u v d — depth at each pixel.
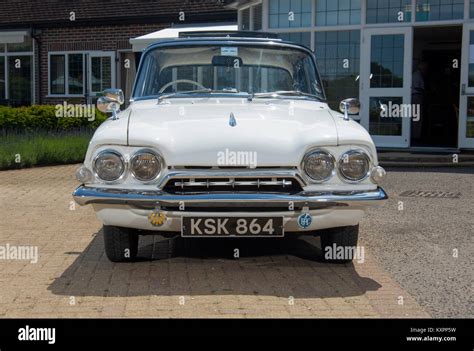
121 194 4.54
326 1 12.66
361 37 12.48
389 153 12.19
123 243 5.20
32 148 12.26
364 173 4.69
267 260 5.53
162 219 4.60
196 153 4.53
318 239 6.30
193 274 5.08
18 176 10.84
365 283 4.90
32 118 14.37
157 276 5.03
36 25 19.95
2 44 20.67
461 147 12.28
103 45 19.28
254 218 4.59
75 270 5.20
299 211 4.62
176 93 5.88
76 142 13.17
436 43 15.86
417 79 14.76
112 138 4.62
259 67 6.07
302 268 5.29
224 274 5.09
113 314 4.18
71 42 19.67
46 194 8.97
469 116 12.23
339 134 4.70
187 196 4.50
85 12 19.53
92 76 19.33
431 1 12.11
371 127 12.62
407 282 4.95
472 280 5.01
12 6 20.56
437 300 4.52
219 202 4.49
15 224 6.98
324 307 4.34
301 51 6.25
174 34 16.00
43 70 20.09
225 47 6.10
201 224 4.57
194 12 18.31
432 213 7.59
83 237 6.39
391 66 12.39
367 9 12.43
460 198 8.54
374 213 7.61
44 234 6.52
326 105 5.98
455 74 15.56
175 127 4.74
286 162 4.55
